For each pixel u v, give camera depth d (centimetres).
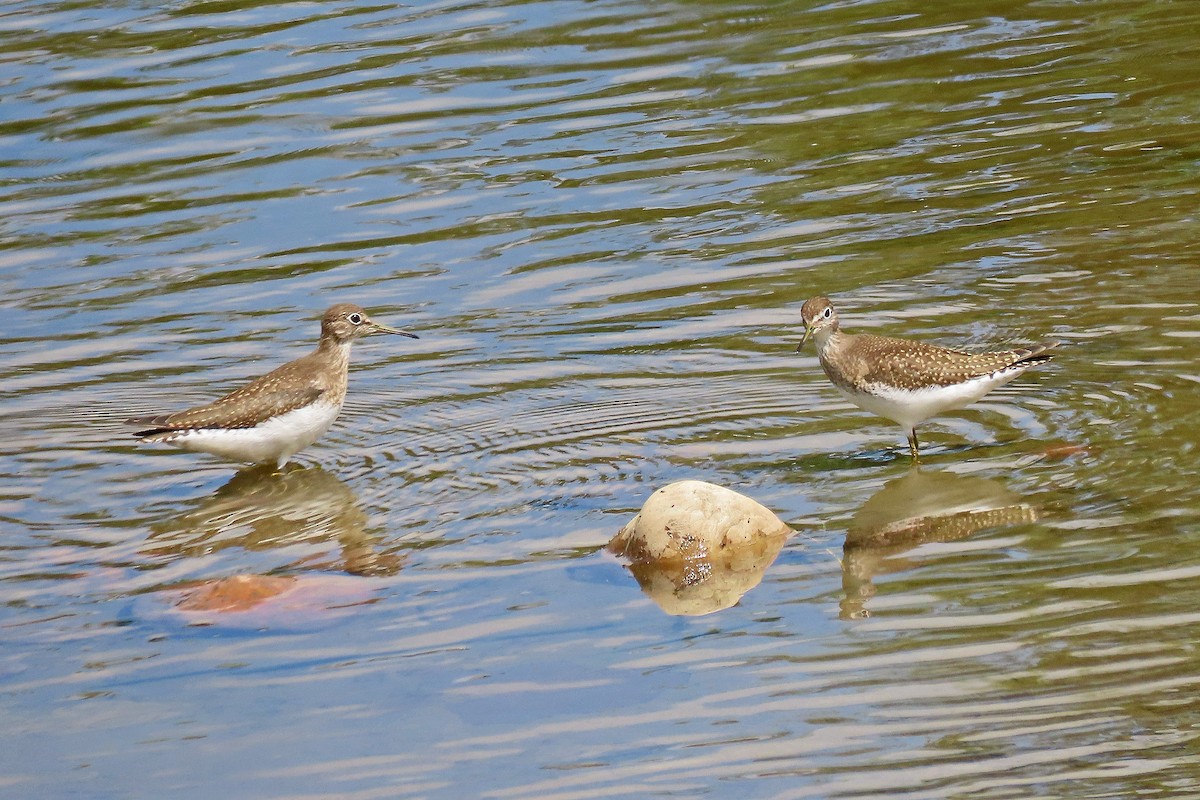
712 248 1952
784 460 1419
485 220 2084
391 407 1617
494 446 1496
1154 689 991
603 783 945
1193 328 1597
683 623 1138
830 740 971
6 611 1228
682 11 2816
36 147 2378
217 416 1470
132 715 1066
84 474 1507
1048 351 1577
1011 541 1218
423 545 1301
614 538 1277
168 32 2806
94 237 2103
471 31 2766
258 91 2534
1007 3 2744
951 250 1870
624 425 1519
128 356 1778
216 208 2173
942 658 1053
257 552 1319
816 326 1442
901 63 2500
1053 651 1047
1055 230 1888
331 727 1031
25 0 2977
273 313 1875
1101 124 2198
